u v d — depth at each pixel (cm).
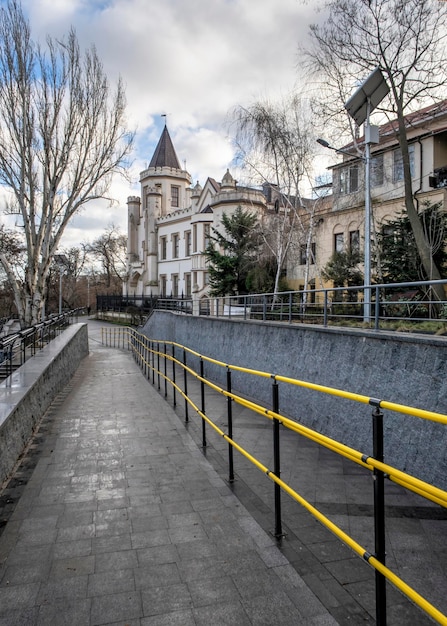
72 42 1838
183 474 569
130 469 591
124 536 409
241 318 1480
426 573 346
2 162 1772
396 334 621
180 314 2027
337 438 730
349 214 2089
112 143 2158
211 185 4088
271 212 2645
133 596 320
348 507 470
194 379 1488
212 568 353
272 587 327
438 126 1738
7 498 503
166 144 5466
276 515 400
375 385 647
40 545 395
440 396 530
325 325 838
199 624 289
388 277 1571
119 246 7125
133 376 1559
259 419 877
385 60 1409
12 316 3366
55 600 316
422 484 204
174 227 4769
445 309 973
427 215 1509
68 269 5444
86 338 2394
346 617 292
